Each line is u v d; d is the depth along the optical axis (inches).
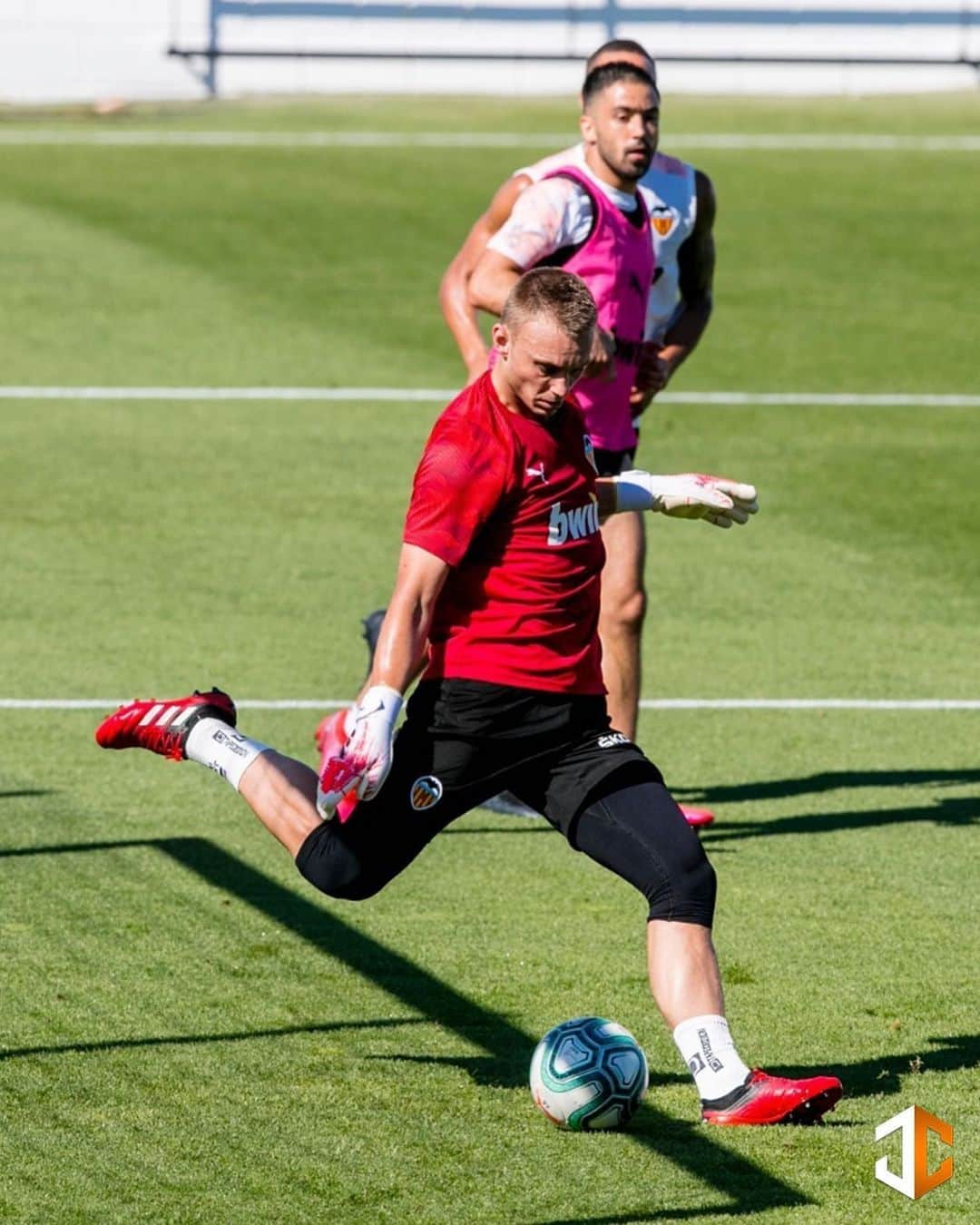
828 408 2094.0
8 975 830.5
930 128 3671.3
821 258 2746.1
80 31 3878.0
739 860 1000.2
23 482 1768.0
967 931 903.7
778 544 1648.6
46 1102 711.7
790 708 1259.8
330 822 717.9
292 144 3410.4
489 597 701.3
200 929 888.9
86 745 1154.0
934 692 1296.8
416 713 714.2
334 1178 658.2
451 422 694.5
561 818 716.7
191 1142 682.8
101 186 3034.0
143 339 2278.5
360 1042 772.6
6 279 2490.2
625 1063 700.0
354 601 1472.7
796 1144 689.0
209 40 3919.8
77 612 1423.5
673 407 2084.2
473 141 3474.4
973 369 2267.5
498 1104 719.7
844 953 874.8
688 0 4003.4
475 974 845.2
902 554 1622.8
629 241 1003.9
